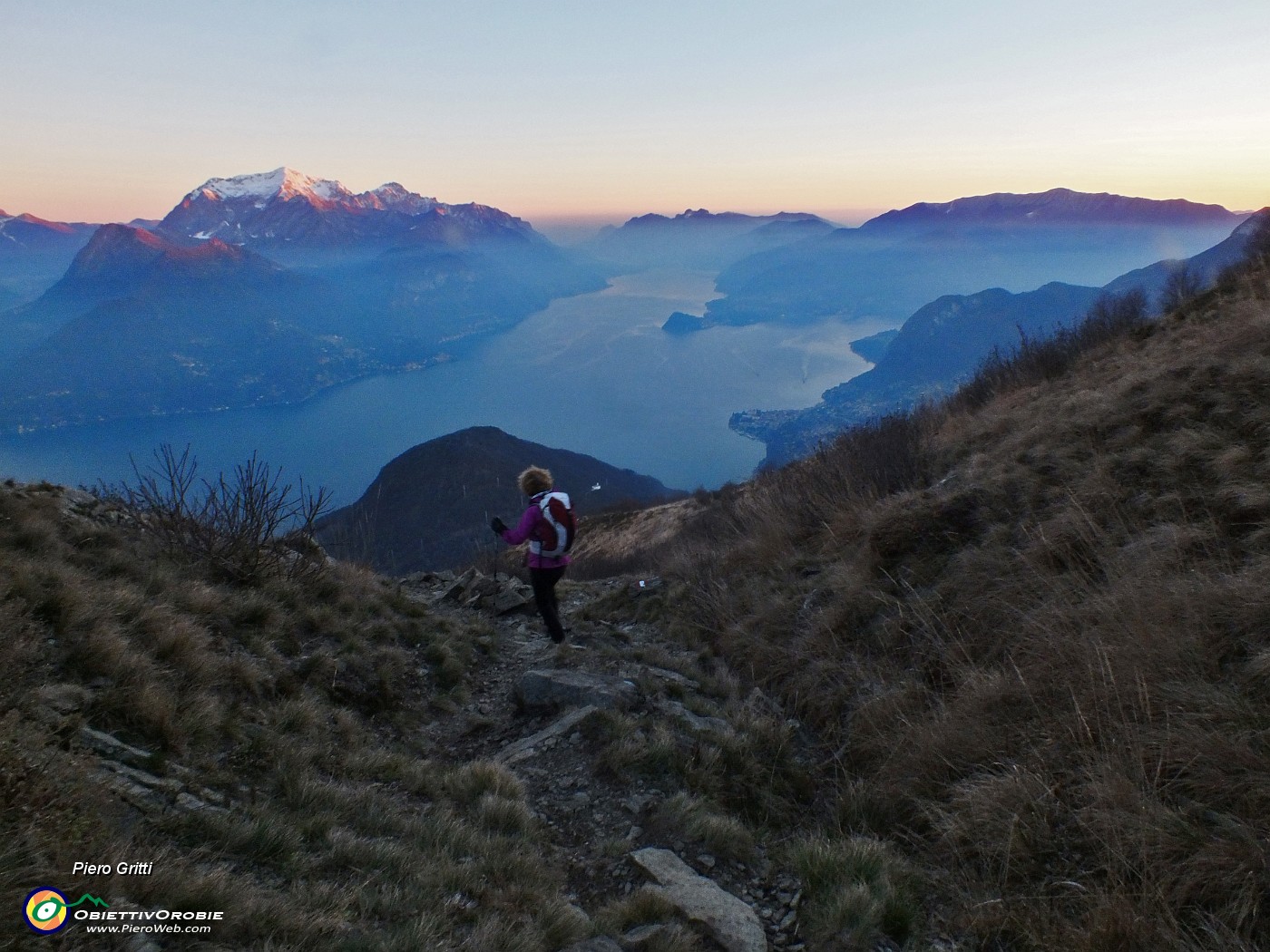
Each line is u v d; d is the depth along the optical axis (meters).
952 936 3.25
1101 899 2.96
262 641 5.48
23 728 3.03
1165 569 4.88
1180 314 15.67
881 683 5.70
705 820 4.21
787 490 11.47
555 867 3.84
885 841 4.08
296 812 3.58
